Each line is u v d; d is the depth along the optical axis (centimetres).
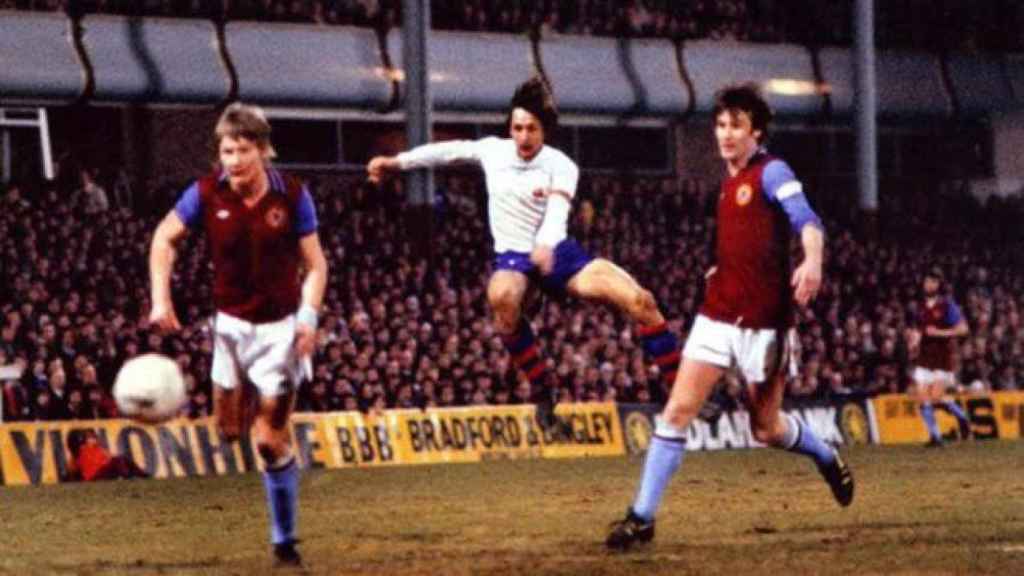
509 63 4594
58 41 3934
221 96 4156
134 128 4266
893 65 5300
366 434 2883
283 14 4291
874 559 1108
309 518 1580
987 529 1327
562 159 1463
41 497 2061
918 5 5366
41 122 3991
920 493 1738
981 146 5622
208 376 2786
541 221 1491
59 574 1149
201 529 1528
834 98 5150
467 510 1656
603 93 4750
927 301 2995
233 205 1097
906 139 5619
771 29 5088
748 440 3256
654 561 1121
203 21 4169
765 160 1190
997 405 3566
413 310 3216
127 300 3020
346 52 4366
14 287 2895
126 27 4047
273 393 1109
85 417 2655
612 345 3312
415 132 3919
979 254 4788
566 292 1514
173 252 1107
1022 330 4122
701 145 5278
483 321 3219
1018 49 5562
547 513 1598
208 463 2688
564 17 4738
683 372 1207
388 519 1559
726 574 1041
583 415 3138
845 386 3659
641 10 4888
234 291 1107
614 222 3938
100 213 3275
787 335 1210
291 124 4534
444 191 3991
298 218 1105
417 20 3906
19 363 2658
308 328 1095
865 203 4556
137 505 1873
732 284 1196
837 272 4156
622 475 2298
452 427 2986
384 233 3641
